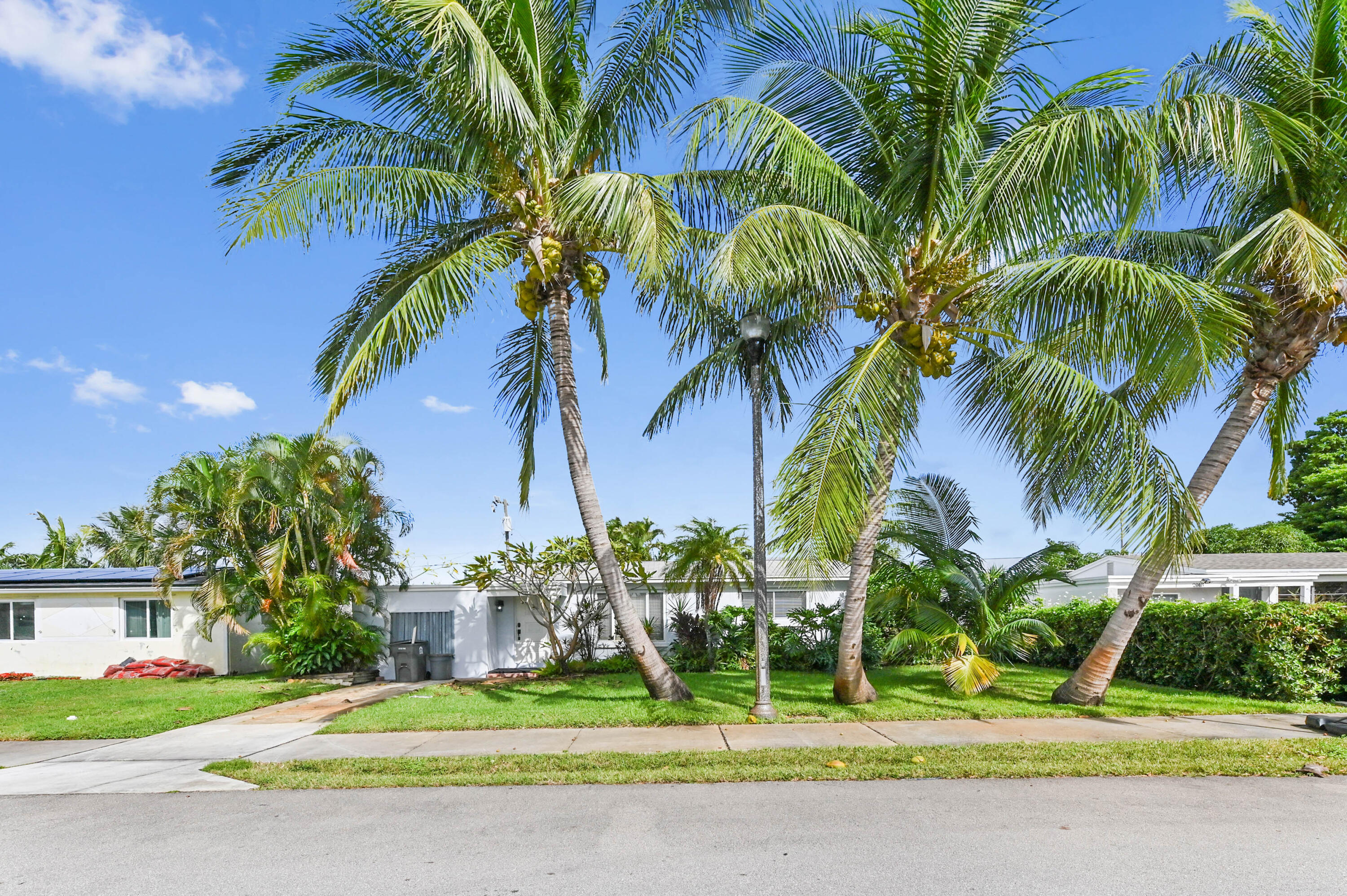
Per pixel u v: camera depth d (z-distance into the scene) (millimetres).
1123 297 8281
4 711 11961
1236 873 4246
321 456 16141
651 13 9875
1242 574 19844
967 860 4500
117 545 27297
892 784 6246
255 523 16797
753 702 10516
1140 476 8539
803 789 6137
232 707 11609
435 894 4188
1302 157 8828
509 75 9258
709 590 15289
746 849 4758
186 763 7664
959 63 8797
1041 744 7535
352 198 9539
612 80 10344
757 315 10203
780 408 12680
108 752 8383
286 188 9055
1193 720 8969
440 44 7422
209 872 4574
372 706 11102
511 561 14164
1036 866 4379
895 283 9391
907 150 9922
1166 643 12188
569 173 10555
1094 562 21797
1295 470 31656
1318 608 10570
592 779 6465
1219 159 8188
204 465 16812
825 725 8922
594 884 4262
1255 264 9039
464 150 9602
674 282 11188
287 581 16125
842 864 4477
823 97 9852
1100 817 5262
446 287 9273
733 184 10391
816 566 8094
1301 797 5742
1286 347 9352
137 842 5156
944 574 12711
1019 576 13164
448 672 16391
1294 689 10242
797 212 8305
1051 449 9547
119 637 18719
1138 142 7844
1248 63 9391
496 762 7234
